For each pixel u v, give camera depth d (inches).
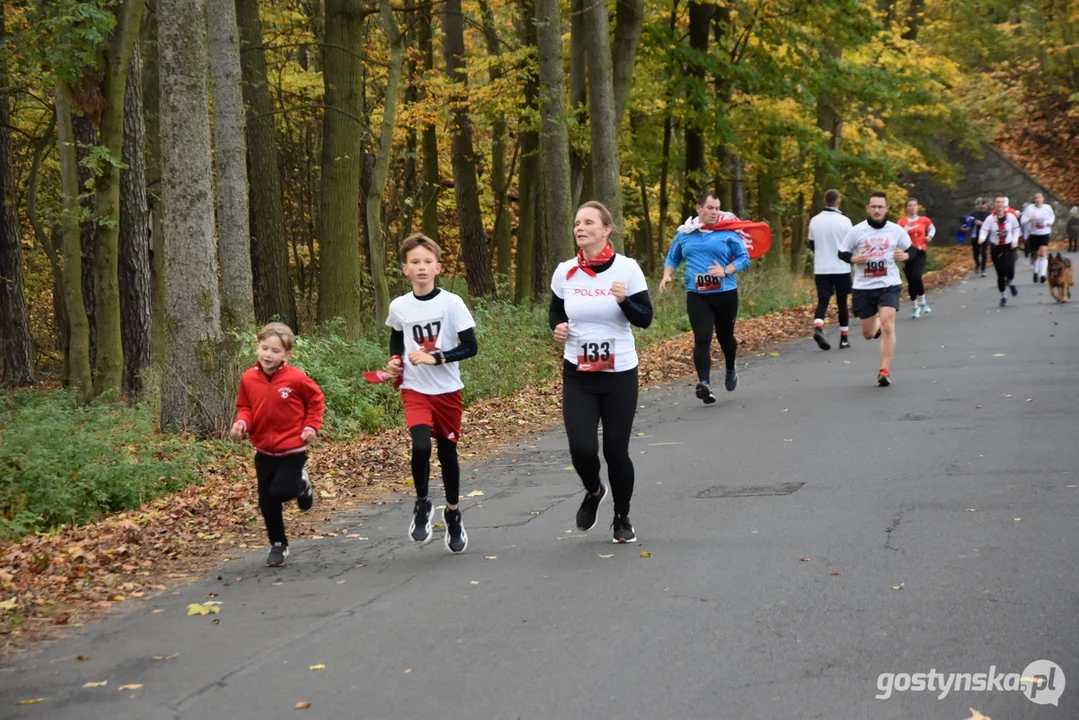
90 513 365.1
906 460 335.0
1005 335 642.2
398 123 1031.6
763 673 172.7
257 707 174.1
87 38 559.5
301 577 260.2
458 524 273.4
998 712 153.5
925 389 468.4
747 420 434.9
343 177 722.2
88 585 265.3
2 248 897.5
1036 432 360.5
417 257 270.1
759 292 1003.3
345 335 671.8
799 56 1048.2
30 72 712.4
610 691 169.9
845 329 653.3
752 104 1071.6
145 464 398.6
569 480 359.3
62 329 952.9
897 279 490.6
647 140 1047.0
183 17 476.4
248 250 552.7
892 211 1686.8
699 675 173.8
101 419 510.6
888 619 194.2
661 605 211.6
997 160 2075.5
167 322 487.2
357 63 722.8
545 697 169.5
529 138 1067.9
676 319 820.6
